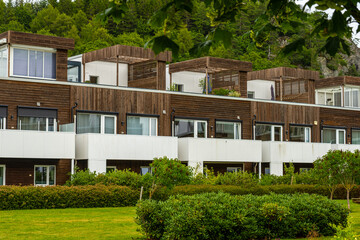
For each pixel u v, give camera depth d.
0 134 25.73
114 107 31.27
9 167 27.28
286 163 36.47
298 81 43.97
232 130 35.66
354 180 21.47
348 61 97.88
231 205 13.30
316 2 4.93
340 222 14.23
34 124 28.69
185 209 12.80
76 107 29.95
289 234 13.70
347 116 40.88
